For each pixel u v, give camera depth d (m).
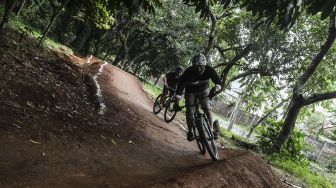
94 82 10.84
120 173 4.42
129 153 5.54
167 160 5.94
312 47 19.34
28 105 5.89
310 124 44.19
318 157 31.69
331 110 29.72
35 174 3.63
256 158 7.43
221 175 5.36
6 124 4.63
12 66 7.83
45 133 4.88
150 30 24.64
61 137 4.97
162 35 25.14
